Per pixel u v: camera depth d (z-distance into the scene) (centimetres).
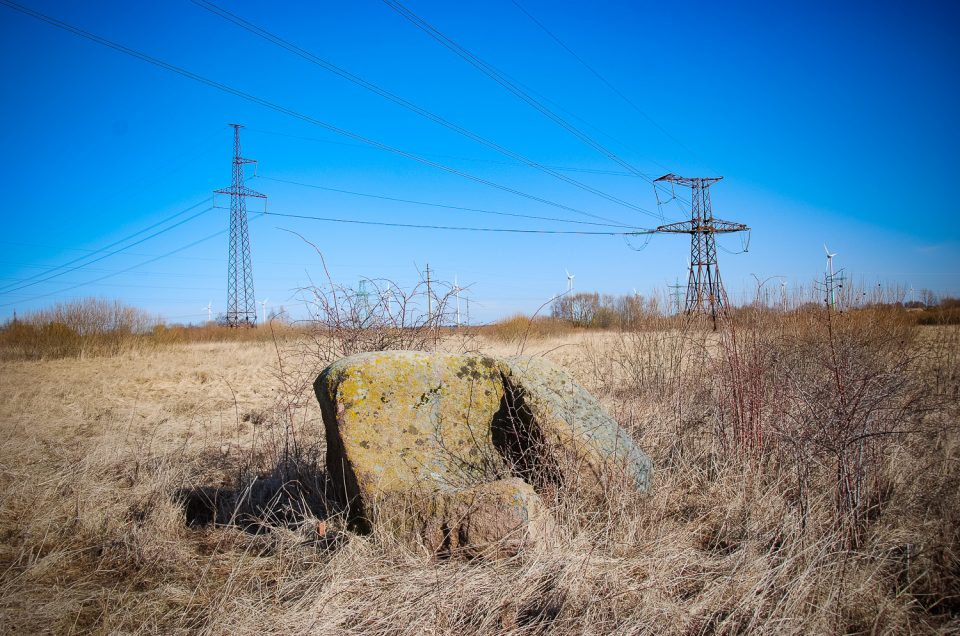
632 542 345
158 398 1062
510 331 2153
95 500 469
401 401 408
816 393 490
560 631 271
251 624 291
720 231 3134
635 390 687
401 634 278
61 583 352
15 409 910
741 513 382
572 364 1117
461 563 334
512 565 325
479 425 420
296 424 739
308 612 296
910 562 310
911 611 279
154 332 2484
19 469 556
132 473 545
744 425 472
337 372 413
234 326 3794
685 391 611
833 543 315
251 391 1138
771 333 655
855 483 371
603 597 291
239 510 466
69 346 2047
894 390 471
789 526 343
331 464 435
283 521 434
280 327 1140
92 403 988
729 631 267
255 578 349
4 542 410
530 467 410
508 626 279
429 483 375
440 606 291
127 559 384
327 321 654
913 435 454
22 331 2164
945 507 349
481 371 435
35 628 299
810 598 282
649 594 287
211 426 791
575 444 398
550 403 414
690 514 402
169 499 466
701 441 520
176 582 351
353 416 395
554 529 353
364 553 349
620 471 399
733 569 309
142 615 313
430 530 352
